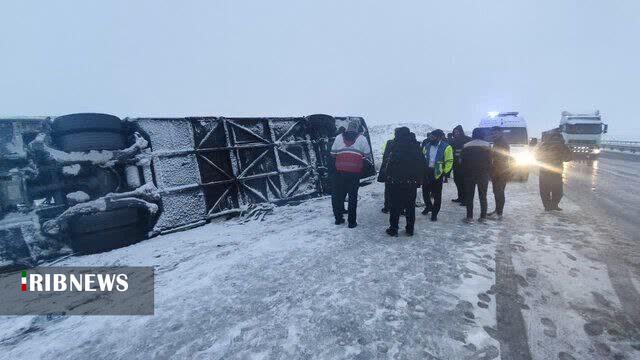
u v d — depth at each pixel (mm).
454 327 3020
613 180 10961
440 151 6172
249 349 2854
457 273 4051
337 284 3891
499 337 2877
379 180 6801
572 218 6297
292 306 3475
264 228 6559
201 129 7746
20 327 3463
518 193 8812
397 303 3428
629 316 3113
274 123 9328
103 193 6062
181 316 3434
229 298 3727
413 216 5480
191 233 6551
